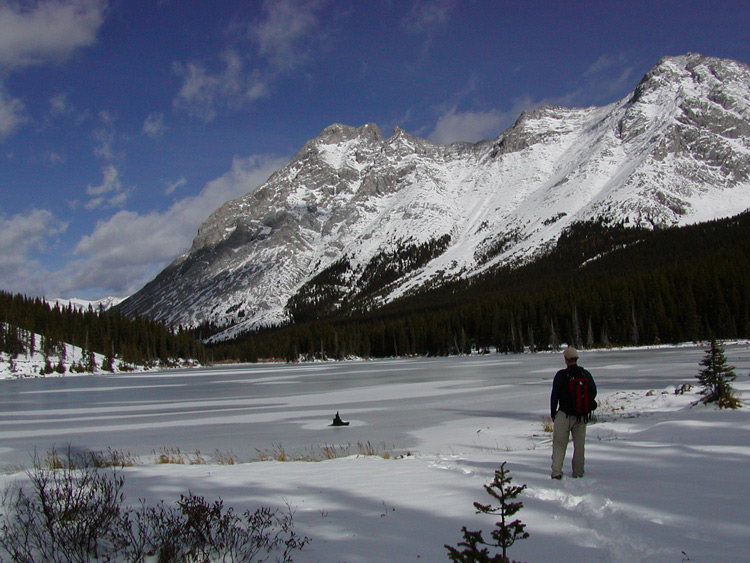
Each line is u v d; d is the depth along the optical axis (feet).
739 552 20.59
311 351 618.44
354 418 105.60
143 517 28.27
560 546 22.47
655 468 36.24
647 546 21.74
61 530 24.90
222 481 39.24
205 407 142.31
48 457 66.80
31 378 366.22
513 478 35.12
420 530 25.48
